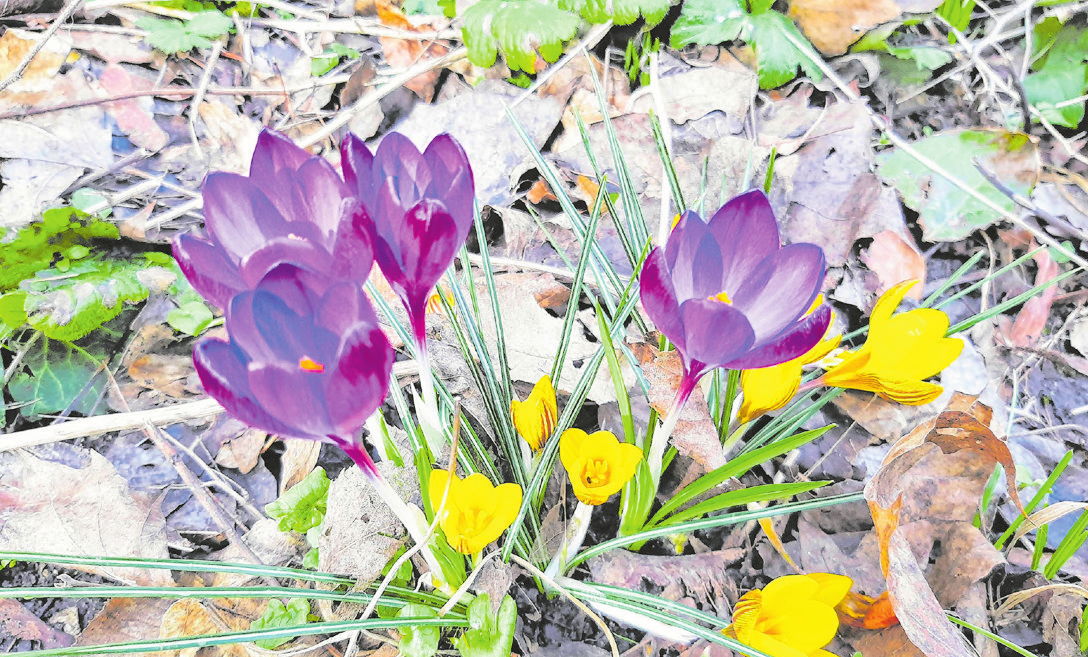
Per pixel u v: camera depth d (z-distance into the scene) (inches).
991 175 24.9
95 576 18.8
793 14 29.6
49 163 25.0
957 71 28.9
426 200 14.0
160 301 23.0
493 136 26.0
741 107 27.1
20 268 22.4
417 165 14.7
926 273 24.1
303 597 16.8
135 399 21.6
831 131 25.7
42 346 21.9
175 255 13.8
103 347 22.2
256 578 18.5
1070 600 18.3
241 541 18.2
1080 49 28.6
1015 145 25.5
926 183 25.4
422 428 16.7
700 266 15.0
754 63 29.2
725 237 15.0
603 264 19.9
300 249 13.7
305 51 30.6
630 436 17.6
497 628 16.6
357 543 17.2
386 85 27.3
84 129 26.2
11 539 18.8
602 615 18.1
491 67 29.2
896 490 17.4
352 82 29.1
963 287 23.9
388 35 30.8
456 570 16.9
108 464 19.4
